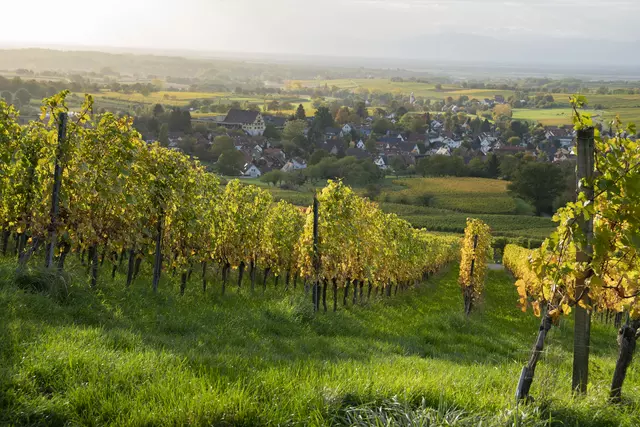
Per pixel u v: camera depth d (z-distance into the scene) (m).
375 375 6.79
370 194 112.00
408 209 99.94
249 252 19.45
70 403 5.12
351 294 24.41
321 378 6.42
